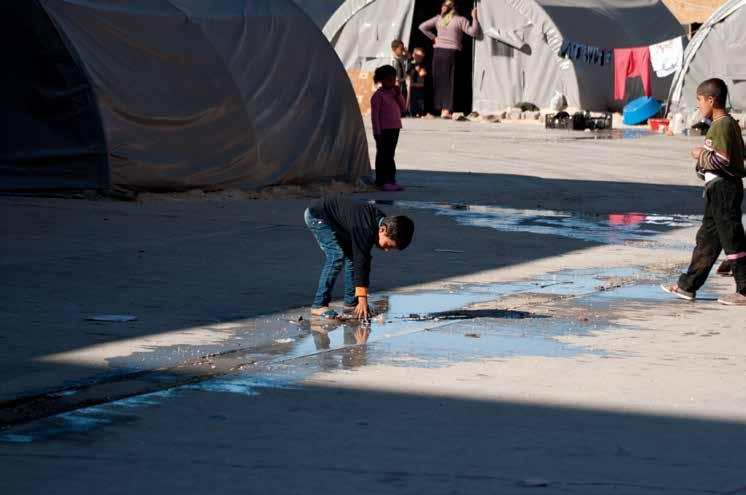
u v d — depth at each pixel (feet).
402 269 45.06
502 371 29.32
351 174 76.84
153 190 65.62
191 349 31.35
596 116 148.87
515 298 39.73
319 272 43.96
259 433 23.84
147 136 65.31
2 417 24.84
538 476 21.24
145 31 66.08
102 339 32.22
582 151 108.99
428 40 167.12
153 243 49.78
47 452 22.52
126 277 41.88
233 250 48.49
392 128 74.54
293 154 72.28
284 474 21.27
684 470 21.61
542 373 29.14
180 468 21.59
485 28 155.84
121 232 52.70
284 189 70.38
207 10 70.08
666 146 116.57
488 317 36.35
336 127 75.61
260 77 71.05
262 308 37.22
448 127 139.74
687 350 32.01
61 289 39.40
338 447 22.94
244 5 72.28
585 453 22.62
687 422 24.85
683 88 143.02
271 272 43.70
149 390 27.17
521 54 154.20
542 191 75.97
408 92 158.40
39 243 49.06
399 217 34.27
